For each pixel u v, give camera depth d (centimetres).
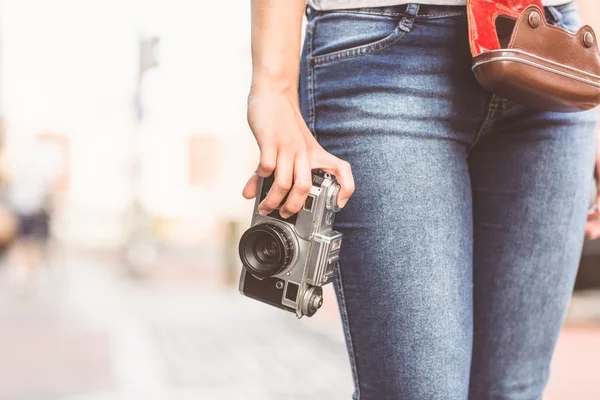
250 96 102
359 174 106
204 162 2622
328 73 110
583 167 118
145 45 1342
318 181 101
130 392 412
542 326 118
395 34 106
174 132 2656
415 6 105
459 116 108
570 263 119
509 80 99
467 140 111
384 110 105
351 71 108
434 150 106
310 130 112
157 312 764
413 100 106
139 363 496
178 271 1359
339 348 550
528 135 114
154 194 2648
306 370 471
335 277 111
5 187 1370
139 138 1350
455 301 105
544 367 121
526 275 116
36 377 452
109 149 3350
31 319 710
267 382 437
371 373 109
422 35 106
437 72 107
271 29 102
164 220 2211
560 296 119
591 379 421
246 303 839
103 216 3047
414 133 105
